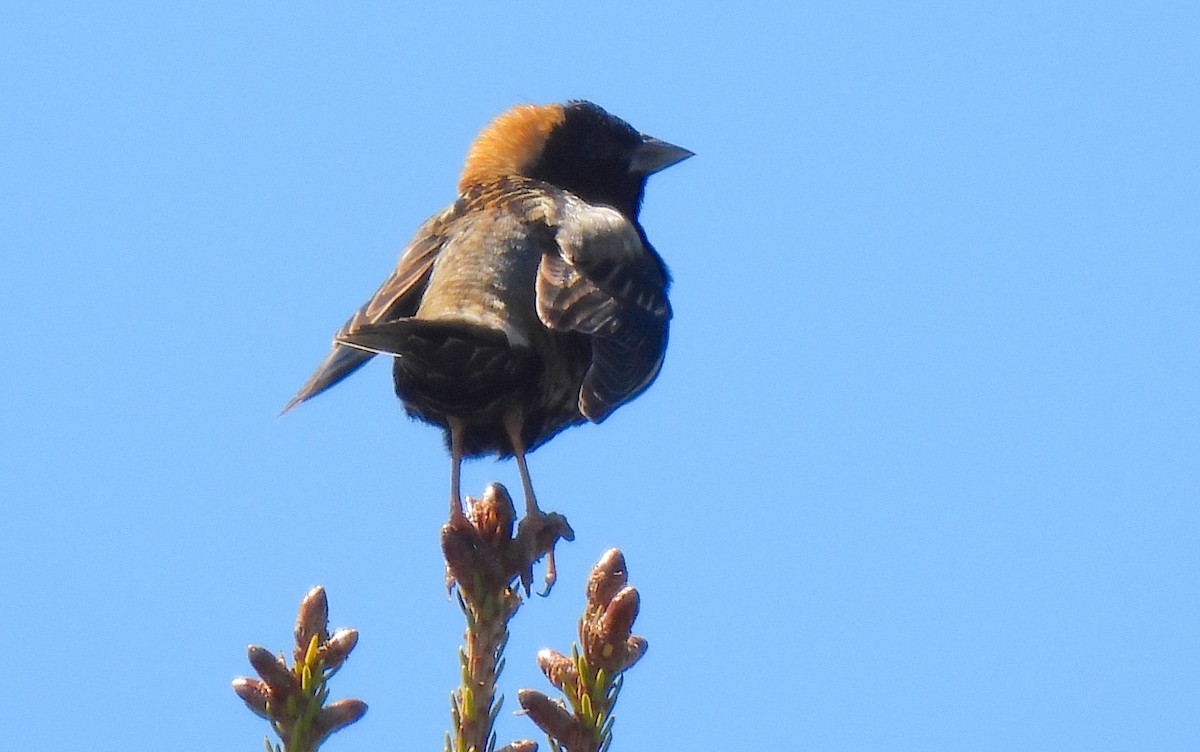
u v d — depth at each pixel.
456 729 7.81
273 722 7.07
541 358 10.97
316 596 7.19
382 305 11.52
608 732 7.34
